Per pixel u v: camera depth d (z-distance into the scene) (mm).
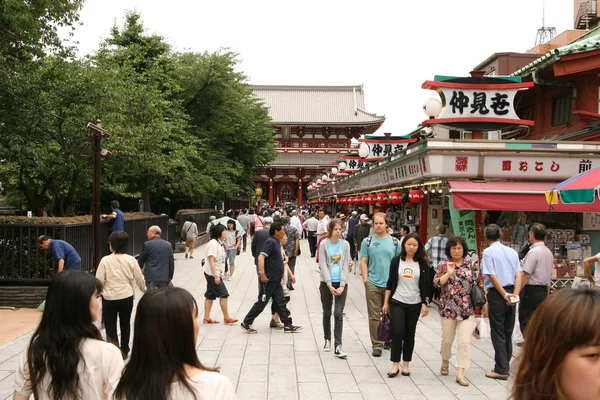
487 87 10758
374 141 19656
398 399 5973
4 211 27531
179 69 26625
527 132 16172
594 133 12023
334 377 6734
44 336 3037
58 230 11484
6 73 12023
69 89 13938
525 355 1958
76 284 3102
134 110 17641
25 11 11430
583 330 1771
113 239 7055
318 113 72000
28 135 13078
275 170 70688
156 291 2590
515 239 11266
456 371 7047
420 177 11484
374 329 7750
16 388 3113
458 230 10992
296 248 13148
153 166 19531
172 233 24031
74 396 2953
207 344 8281
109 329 6961
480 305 6508
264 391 6188
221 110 29859
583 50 11945
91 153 14570
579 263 10516
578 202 7770
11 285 11570
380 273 7793
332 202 40594
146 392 2414
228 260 15250
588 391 1786
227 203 48094
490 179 10758
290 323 9102
